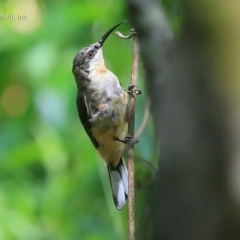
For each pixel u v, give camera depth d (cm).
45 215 1078
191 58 249
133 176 581
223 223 239
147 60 294
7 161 1102
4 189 1082
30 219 1055
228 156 240
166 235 249
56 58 1105
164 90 260
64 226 1061
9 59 1136
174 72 255
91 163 1055
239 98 241
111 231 1041
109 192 1011
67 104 1078
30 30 1153
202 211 242
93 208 1070
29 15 1178
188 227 244
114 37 1042
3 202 1053
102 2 1078
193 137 246
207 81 245
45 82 1092
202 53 246
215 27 242
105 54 1038
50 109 1077
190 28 250
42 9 1186
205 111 245
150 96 285
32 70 1100
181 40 255
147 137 843
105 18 1064
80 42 1106
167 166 252
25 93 1155
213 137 243
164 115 256
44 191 1092
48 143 1087
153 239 261
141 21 349
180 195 247
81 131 1081
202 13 244
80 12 1084
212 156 242
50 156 1090
